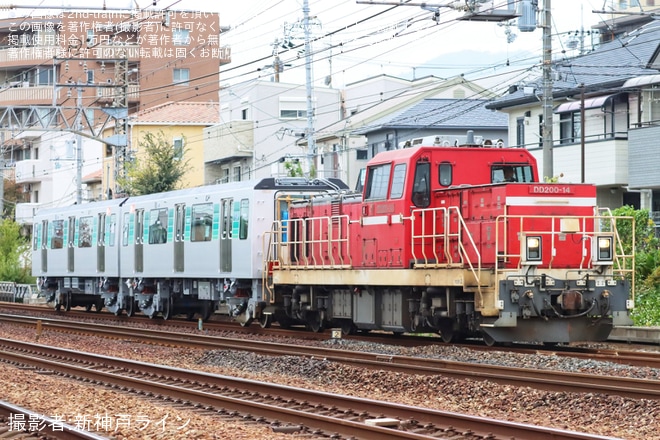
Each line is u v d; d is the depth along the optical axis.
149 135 75.12
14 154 120.25
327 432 16.33
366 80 88.62
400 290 30.47
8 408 18.19
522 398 18.97
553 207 27.39
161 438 15.81
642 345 30.98
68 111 105.44
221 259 40.09
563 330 27.56
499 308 26.38
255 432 16.22
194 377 23.55
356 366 24.52
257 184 38.22
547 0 37.59
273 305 38.41
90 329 40.12
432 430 16.27
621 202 55.53
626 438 15.24
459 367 23.30
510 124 61.47
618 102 53.56
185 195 43.28
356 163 77.56
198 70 104.81
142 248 46.72
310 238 35.22
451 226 28.66
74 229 54.53
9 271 76.19
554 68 58.28
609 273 27.81
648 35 59.31
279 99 89.00
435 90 79.19
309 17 53.50
